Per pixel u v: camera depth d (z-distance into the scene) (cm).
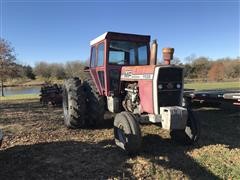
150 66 591
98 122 769
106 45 727
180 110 544
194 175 468
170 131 663
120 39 736
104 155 564
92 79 842
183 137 617
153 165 507
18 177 473
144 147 609
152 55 641
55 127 831
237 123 852
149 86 584
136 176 468
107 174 477
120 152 578
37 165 521
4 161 546
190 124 605
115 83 738
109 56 734
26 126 866
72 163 527
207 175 466
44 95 1429
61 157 560
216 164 509
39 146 637
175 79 581
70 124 764
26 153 590
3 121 976
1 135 544
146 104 597
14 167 515
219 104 1024
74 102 748
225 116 966
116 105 712
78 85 770
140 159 538
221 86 2092
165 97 576
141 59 761
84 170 495
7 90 4025
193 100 1016
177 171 481
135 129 543
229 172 475
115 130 601
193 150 585
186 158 540
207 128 793
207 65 4572
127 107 680
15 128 841
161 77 571
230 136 703
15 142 680
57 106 1383
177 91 584
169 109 544
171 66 575
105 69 731
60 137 709
